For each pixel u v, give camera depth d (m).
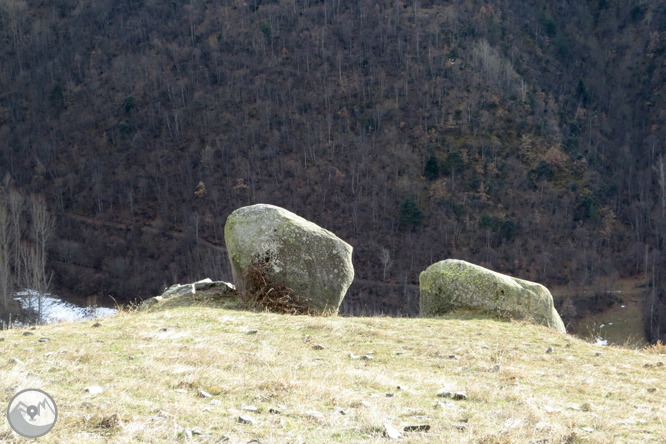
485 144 122.50
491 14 169.12
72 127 142.75
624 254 100.94
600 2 189.12
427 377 7.68
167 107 145.38
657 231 103.75
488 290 13.64
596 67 167.38
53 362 7.22
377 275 97.19
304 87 148.50
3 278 58.03
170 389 6.30
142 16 179.50
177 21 176.12
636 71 160.88
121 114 144.62
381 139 129.50
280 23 170.75
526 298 13.66
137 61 162.12
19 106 148.88
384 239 105.19
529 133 127.06
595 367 8.87
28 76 158.62
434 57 149.00
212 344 8.96
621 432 5.41
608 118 146.75
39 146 135.62
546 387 7.47
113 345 8.54
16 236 73.44
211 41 167.12
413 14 165.12
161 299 13.62
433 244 102.75
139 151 133.50
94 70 159.50
